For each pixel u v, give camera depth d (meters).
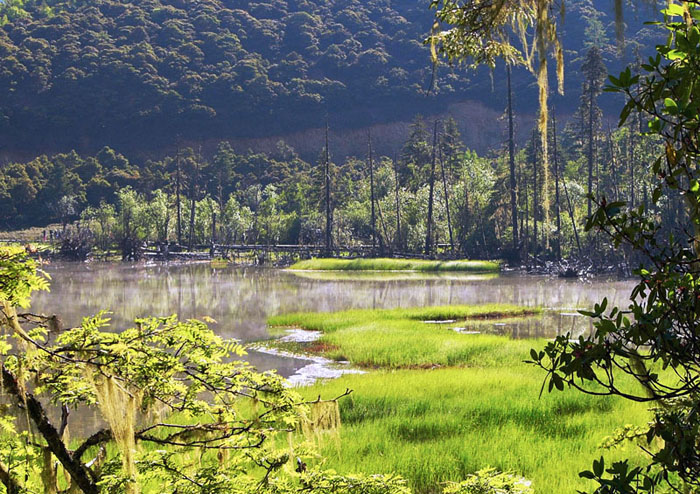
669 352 3.32
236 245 112.69
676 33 3.14
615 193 80.88
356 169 182.75
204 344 5.70
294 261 102.31
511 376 21.88
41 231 145.00
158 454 5.74
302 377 24.14
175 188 155.00
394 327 33.84
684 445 3.25
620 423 15.58
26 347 4.84
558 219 78.56
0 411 4.89
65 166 163.88
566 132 138.12
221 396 5.74
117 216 139.75
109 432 5.43
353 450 13.84
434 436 15.41
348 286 62.75
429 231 98.44
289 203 141.88
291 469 5.71
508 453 13.58
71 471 5.20
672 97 3.20
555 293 53.69
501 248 90.75
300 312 42.69
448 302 47.78
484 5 6.23
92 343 5.16
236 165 183.75
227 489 5.38
